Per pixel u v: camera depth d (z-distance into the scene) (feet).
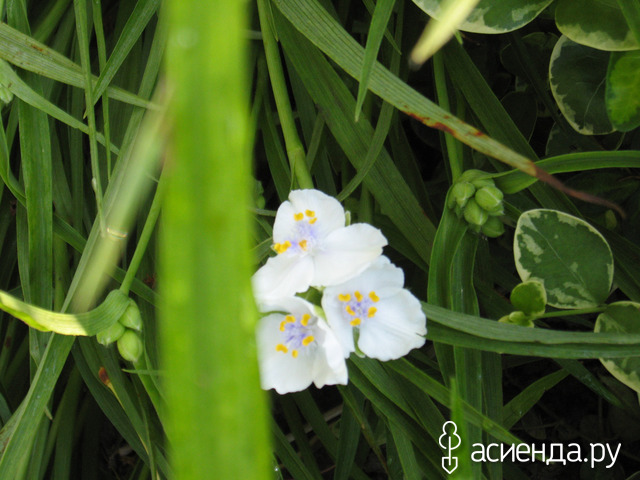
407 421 1.46
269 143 1.60
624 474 1.72
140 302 1.56
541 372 1.81
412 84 1.81
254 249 1.45
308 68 1.54
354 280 1.36
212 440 0.67
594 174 1.67
